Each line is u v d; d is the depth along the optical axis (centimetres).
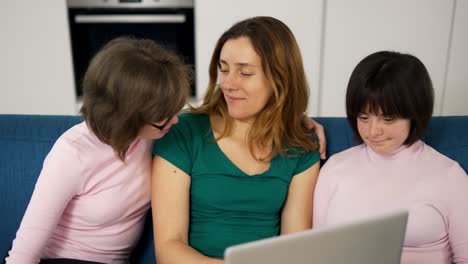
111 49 101
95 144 106
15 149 133
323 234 67
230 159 120
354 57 263
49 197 100
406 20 256
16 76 260
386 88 99
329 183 118
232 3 254
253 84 113
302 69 121
